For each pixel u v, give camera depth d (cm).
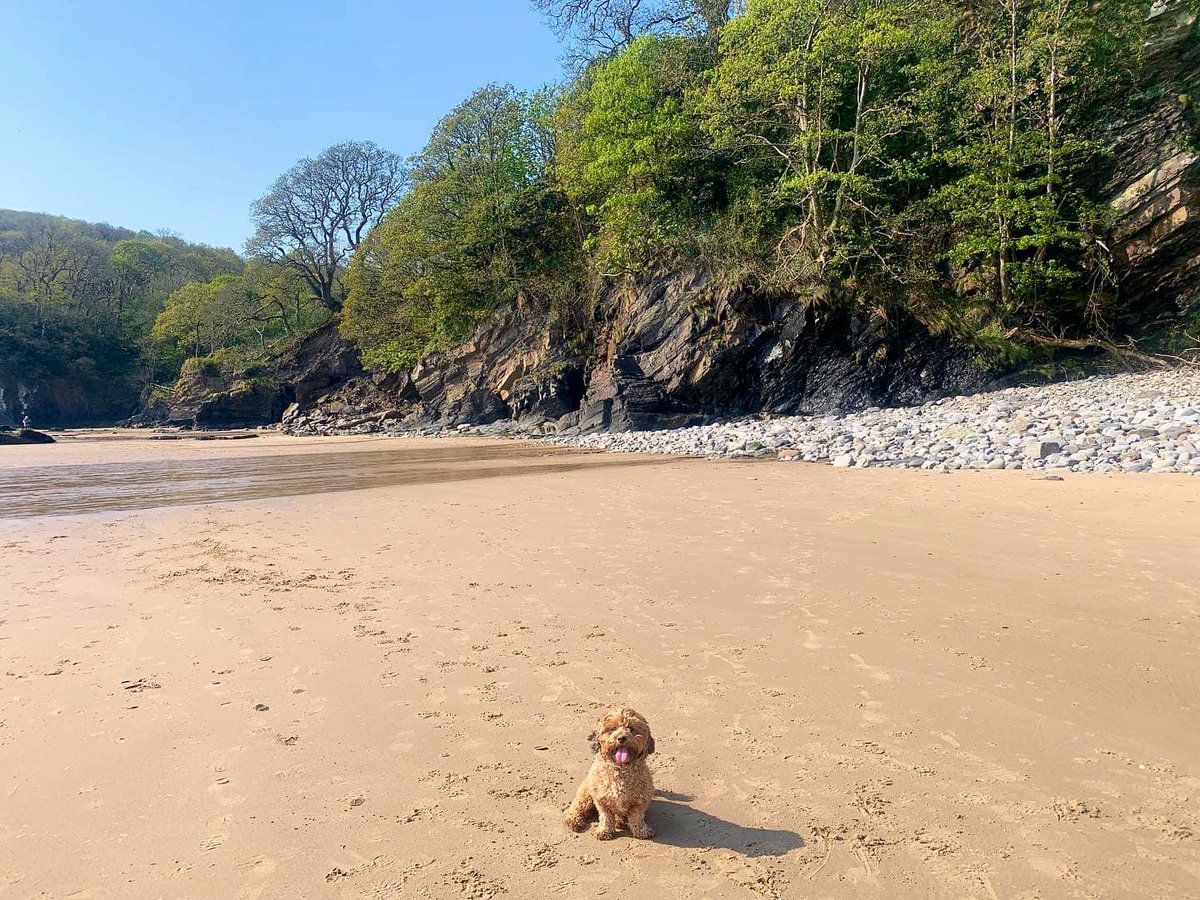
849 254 3025
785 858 335
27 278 7900
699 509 1273
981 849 338
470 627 673
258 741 456
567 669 570
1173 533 964
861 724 468
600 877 325
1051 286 2983
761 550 950
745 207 3356
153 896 313
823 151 3206
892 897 307
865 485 1499
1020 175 2991
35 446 3559
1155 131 2909
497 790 399
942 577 803
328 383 5453
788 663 573
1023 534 995
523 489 1591
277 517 1288
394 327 4766
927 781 398
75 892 316
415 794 395
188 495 1612
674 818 371
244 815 375
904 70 3066
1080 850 335
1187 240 2812
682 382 3091
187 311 6900
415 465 2223
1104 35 2833
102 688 541
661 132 3369
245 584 831
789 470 1825
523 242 4288
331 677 559
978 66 3069
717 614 698
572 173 3719
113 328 7900
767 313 3027
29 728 475
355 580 844
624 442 2802
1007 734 450
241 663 589
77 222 11094
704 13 3866
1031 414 2133
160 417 6444
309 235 6353
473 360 4169
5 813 379
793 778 405
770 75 2983
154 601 768
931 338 2867
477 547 1007
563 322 3778
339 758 435
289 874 327
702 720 479
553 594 774
